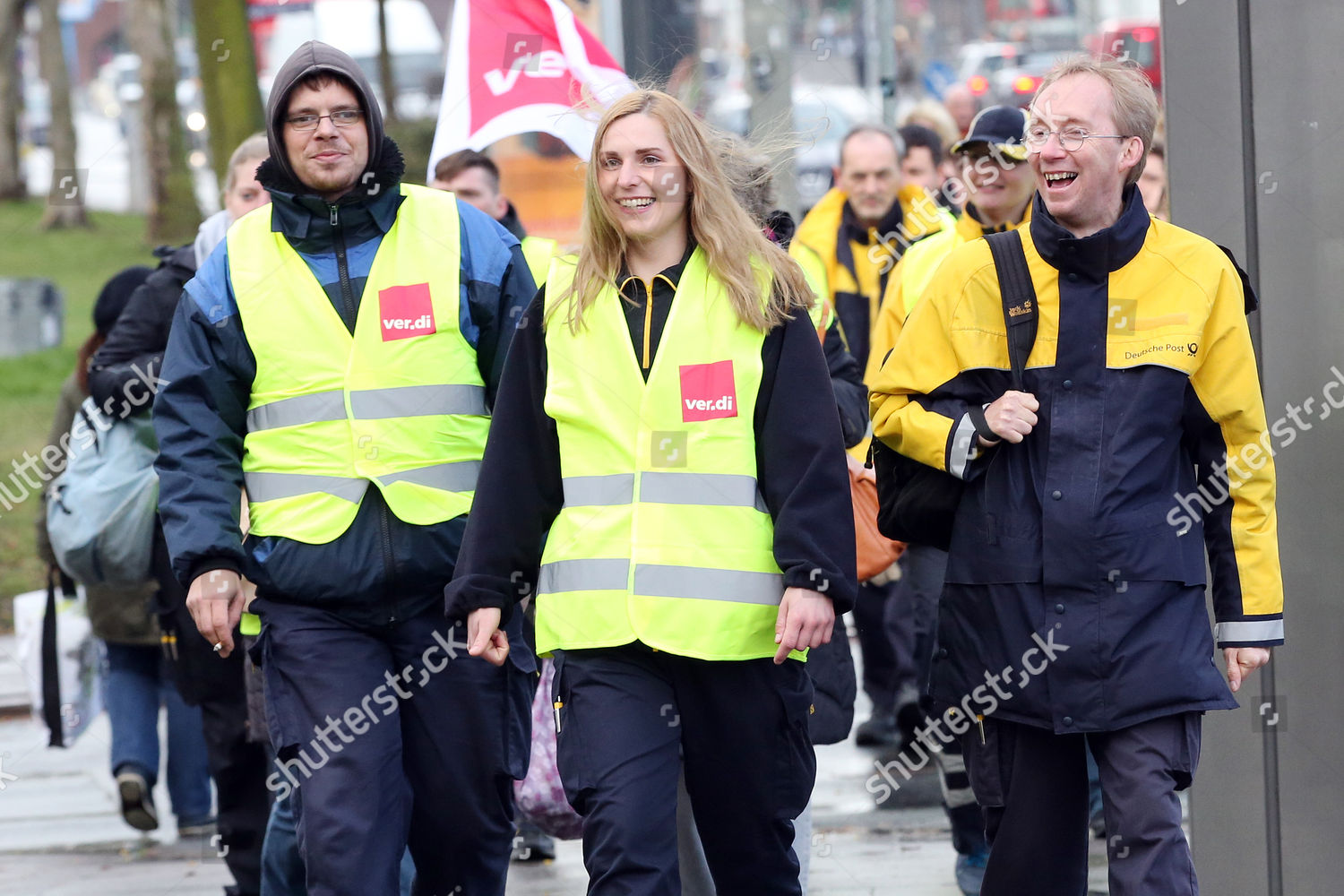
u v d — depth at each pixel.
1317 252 7.75
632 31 18.98
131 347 10.11
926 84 32.66
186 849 11.59
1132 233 6.82
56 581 11.23
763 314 6.77
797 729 6.84
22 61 36.00
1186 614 6.73
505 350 7.61
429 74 27.92
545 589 6.80
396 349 7.39
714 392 6.73
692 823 7.68
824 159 27.62
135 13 31.56
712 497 6.69
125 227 33.06
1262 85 7.75
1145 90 6.91
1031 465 6.86
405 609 7.36
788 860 6.98
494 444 6.96
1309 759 7.88
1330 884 7.88
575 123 10.23
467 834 7.47
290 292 7.41
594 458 6.77
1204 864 8.05
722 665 6.69
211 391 7.39
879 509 7.50
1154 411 6.74
